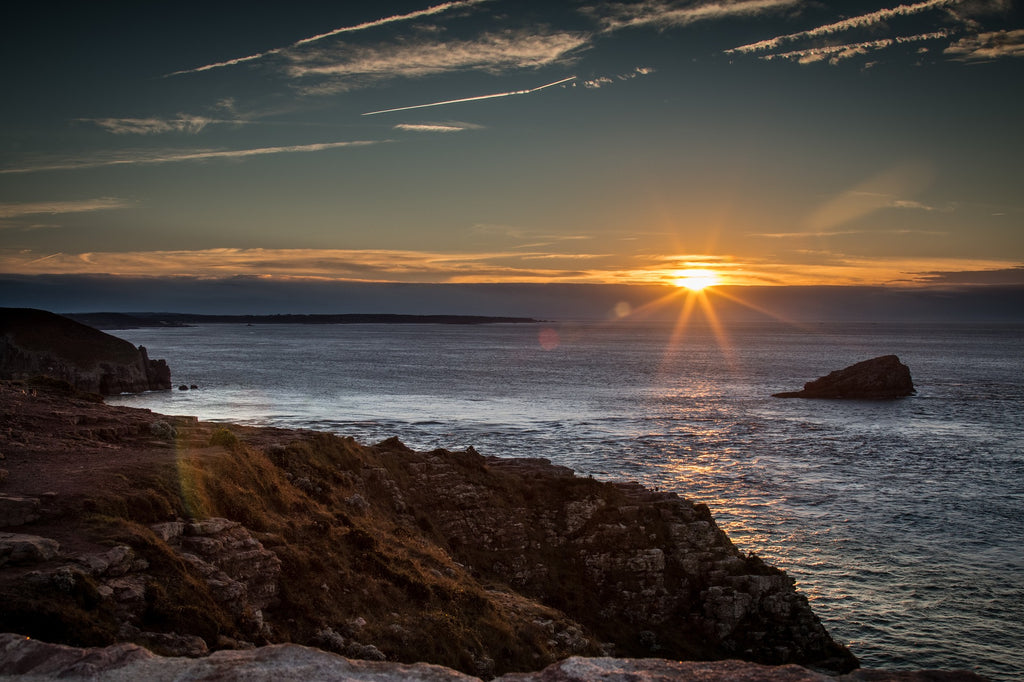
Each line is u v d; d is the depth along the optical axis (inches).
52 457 930.7
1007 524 2185.0
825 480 2758.4
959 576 1764.3
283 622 727.7
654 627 1228.5
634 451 3353.8
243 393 5669.3
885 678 245.4
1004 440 3720.5
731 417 4559.5
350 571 877.8
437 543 1250.6
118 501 741.3
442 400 5359.3
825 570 1800.0
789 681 243.1
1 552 569.0
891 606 1596.9
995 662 1360.7
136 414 1365.7
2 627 489.1
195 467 912.9
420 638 799.1
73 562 583.5
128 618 562.9
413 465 1462.8
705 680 248.2
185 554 693.3
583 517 1406.3
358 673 265.9
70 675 267.3
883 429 4082.2
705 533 1428.4
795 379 7342.5
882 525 2165.4
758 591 1300.4
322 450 1317.7
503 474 1540.4
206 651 566.6
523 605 1092.5
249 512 874.8
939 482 2733.8
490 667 822.5
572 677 253.3
